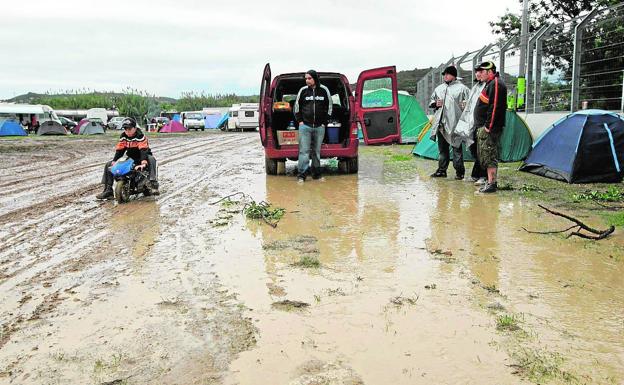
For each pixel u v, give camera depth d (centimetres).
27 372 270
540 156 938
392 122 1459
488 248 472
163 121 5641
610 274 396
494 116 728
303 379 255
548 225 554
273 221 598
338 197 757
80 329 320
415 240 505
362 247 483
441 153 938
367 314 329
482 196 738
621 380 248
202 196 798
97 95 9562
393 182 903
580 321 314
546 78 1257
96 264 452
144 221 622
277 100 1098
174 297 368
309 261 440
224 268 429
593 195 708
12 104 4162
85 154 1755
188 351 287
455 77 895
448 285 379
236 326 317
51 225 616
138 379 260
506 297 354
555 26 1187
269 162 1040
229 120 4406
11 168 1303
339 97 1101
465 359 270
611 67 1088
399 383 249
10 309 355
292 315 331
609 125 825
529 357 271
